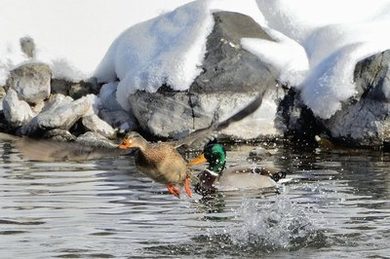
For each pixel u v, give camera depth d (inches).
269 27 1053.2
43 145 419.2
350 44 991.0
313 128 994.7
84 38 1082.1
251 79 988.6
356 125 957.2
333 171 832.3
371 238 601.6
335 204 698.2
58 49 1077.1
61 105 998.4
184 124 981.2
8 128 1015.6
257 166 805.2
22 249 570.9
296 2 1053.8
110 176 802.8
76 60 1074.7
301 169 844.0
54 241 589.0
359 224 636.1
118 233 611.2
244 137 985.5
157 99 990.4
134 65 1029.8
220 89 981.8
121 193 734.5
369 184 772.0
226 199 727.1
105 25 1083.9
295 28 1042.7
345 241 597.3
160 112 987.3
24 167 840.3
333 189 753.6
